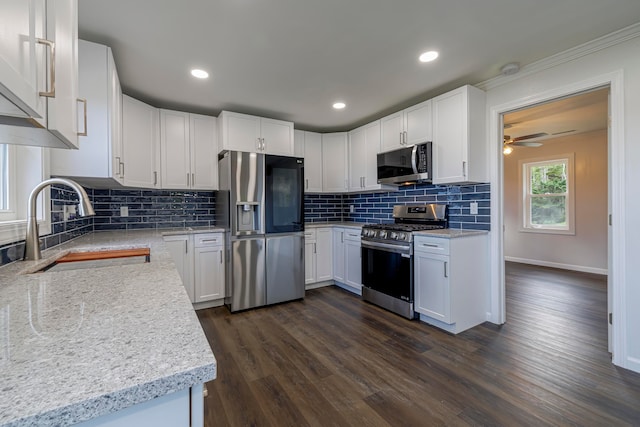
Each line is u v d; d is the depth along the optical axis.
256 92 2.82
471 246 2.63
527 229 5.33
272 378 1.88
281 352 2.21
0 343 0.55
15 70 0.58
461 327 2.55
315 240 3.87
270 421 1.52
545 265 5.11
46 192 1.71
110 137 1.89
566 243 4.89
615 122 1.96
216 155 3.39
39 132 0.85
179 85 2.64
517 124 4.02
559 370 1.92
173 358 0.50
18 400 0.39
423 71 2.45
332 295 3.63
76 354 0.51
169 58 2.18
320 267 3.92
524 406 1.60
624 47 1.92
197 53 2.12
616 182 1.96
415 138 3.03
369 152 3.63
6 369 0.46
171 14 1.68
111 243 1.98
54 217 1.85
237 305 3.08
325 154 4.17
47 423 0.38
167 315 0.70
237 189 3.09
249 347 2.29
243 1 1.59
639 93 1.87
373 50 2.12
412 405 1.62
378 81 2.62
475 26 1.85
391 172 3.25
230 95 2.88
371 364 2.04
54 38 0.79
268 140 3.47
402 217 3.53
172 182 3.14
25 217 1.60
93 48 1.85
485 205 2.75
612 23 1.83
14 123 0.75
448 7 1.67
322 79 2.56
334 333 2.54
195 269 3.08
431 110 2.86
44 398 0.40
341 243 3.84
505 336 2.44
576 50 2.11
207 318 2.90
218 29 1.84
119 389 0.43
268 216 3.26
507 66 2.34
